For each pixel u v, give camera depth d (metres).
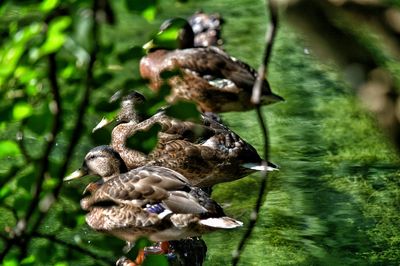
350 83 3.14
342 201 14.60
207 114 16.30
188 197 11.58
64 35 5.14
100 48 5.42
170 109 5.57
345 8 3.09
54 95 5.32
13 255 6.16
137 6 4.80
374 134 17.09
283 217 14.04
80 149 15.37
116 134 14.38
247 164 14.11
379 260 12.88
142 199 11.81
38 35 5.44
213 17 21.73
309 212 14.23
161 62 17.16
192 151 13.89
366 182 15.30
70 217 6.42
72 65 5.63
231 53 21.70
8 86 5.82
